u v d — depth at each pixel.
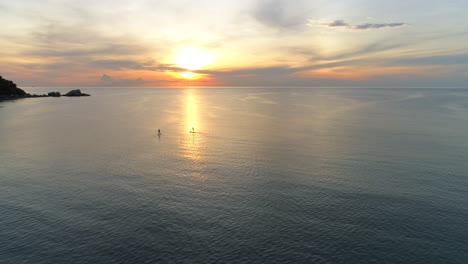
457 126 92.50
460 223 32.28
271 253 27.50
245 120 111.88
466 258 26.78
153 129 90.31
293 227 31.67
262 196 39.06
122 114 134.25
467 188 41.16
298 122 104.81
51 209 35.53
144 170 49.31
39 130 87.88
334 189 41.09
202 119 115.44
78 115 129.00
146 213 34.59
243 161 54.28
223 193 40.06
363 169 49.28
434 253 27.50
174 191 40.72
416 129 87.44
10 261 26.42
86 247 28.33
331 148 63.59
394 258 26.83
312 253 27.48
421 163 52.22
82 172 48.28
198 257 26.95
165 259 26.67
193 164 52.53
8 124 99.75
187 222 32.62
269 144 68.00
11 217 33.69
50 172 48.22
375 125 96.19
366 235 30.20
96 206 36.25
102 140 73.25
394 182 43.44
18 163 53.03
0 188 41.59
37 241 29.27
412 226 31.77
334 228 31.45
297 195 39.25
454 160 53.91
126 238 29.70
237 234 30.44
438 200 37.62
